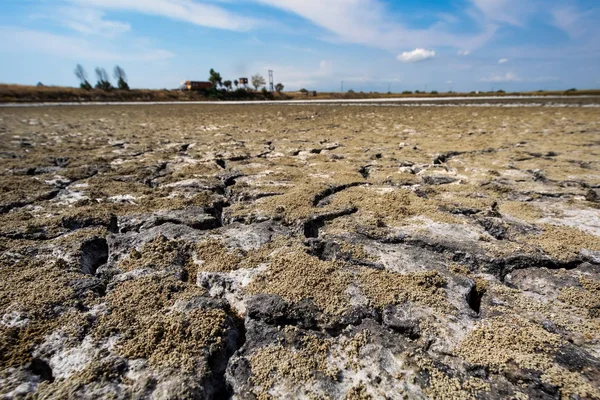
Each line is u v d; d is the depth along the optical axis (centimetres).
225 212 402
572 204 414
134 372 183
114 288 256
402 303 238
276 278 264
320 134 1068
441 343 204
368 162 641
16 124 1504
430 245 315
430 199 437
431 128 1183
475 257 295
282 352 203
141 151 786
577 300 240
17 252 302
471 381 180
